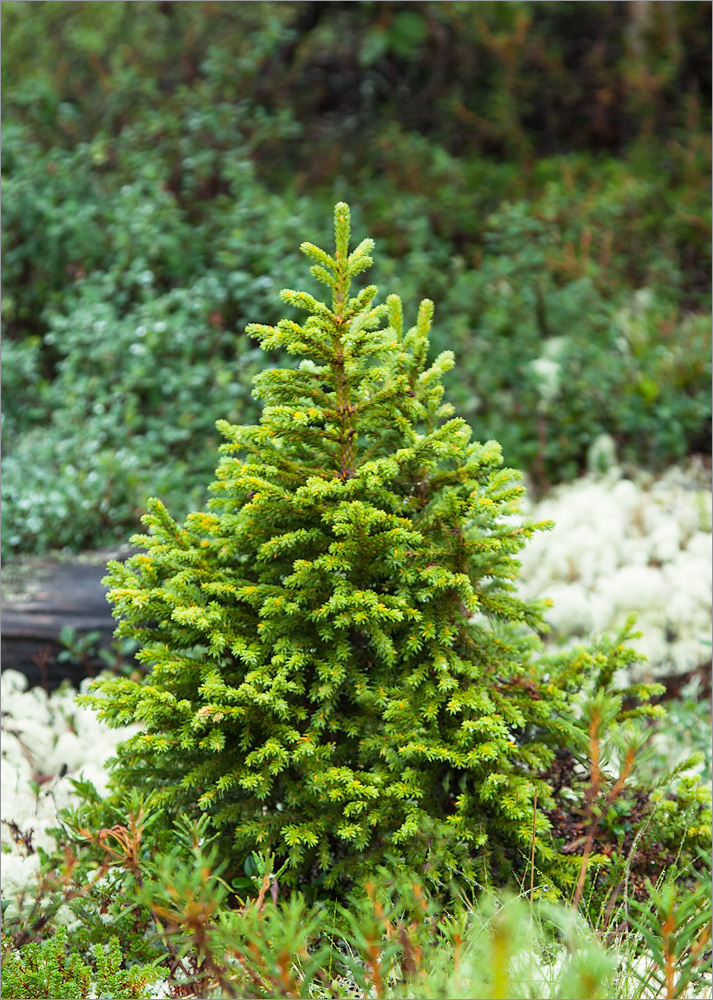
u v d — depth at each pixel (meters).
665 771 3.35
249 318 6.10
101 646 4.45
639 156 8.52
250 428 3.05
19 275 6.79
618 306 6.84
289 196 7.76
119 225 6.55
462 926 2.33
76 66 8.93
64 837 2.95
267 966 2.11
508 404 6.10
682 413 5.99
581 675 3.18
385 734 2.87
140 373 5.57
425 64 9.91
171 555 3.03
